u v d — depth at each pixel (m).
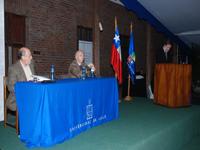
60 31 6.63
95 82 4.16
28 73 4.09
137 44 10.09
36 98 3.17
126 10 9.35
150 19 9.87
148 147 3.48
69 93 3.51
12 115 4.92
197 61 13.63
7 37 5.39
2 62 4.73
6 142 3.34
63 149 3.07
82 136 3.61
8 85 3.88
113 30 8.68
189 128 5.00
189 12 9.62
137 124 4.33
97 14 7.82
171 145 4.18
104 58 8.30
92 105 4.07
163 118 4.82
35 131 3.17
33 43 5.92
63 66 6.75
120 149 3.07
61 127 3.35
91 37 7.88
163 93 6.19
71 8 6.96
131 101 7.08
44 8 6.16
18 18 5.61
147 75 10.60
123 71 8.95
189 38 12.87
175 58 12.94
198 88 11.78
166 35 11.52
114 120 4.64
